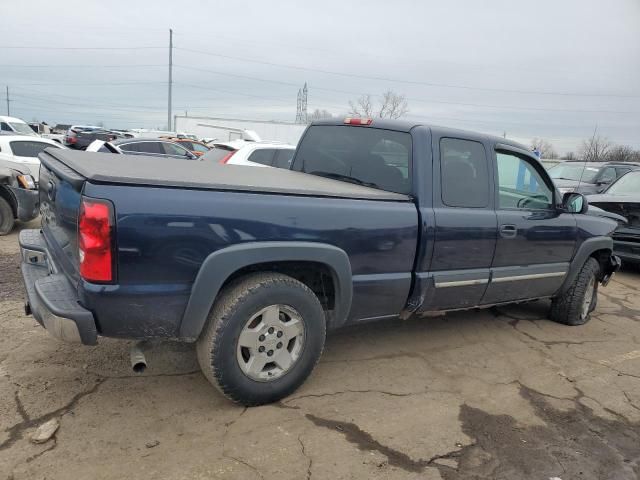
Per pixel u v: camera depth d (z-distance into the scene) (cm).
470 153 411
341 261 333
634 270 880
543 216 471
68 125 6262
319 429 309
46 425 287
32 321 435
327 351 428
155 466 264
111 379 348
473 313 561
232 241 292
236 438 294
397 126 403
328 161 462
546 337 505
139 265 268
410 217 367
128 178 265
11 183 772
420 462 287
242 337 307
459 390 377
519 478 282
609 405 373
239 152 913
